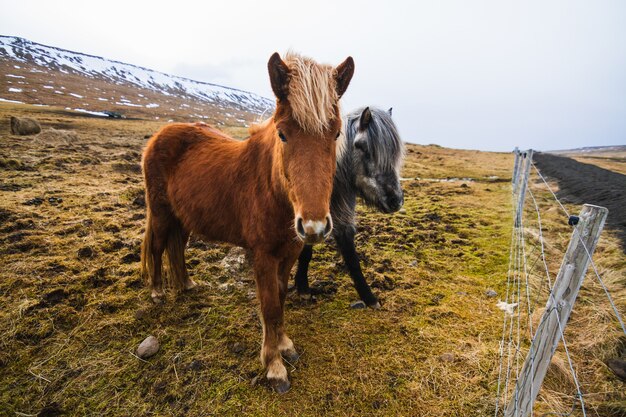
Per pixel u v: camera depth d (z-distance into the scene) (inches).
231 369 100.3
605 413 87.8
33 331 107.7
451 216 282.7
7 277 131.4
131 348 106.3
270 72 75.2
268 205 92.5
